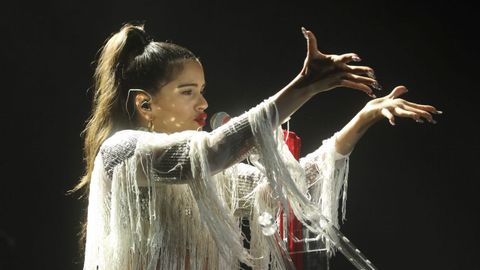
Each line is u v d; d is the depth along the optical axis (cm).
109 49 620
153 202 518
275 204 594
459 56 1465
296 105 494
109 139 546
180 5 1416
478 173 1473
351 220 1502
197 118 604
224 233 509
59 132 1388
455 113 1472
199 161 499
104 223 550
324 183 591
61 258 1370
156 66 595
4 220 1367
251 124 493
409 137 1502
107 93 613
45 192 1381
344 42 1453
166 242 540
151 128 599
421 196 1497
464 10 1461
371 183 1508
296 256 591
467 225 1484
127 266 539
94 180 554
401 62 1465
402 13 1467
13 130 1380
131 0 1400
